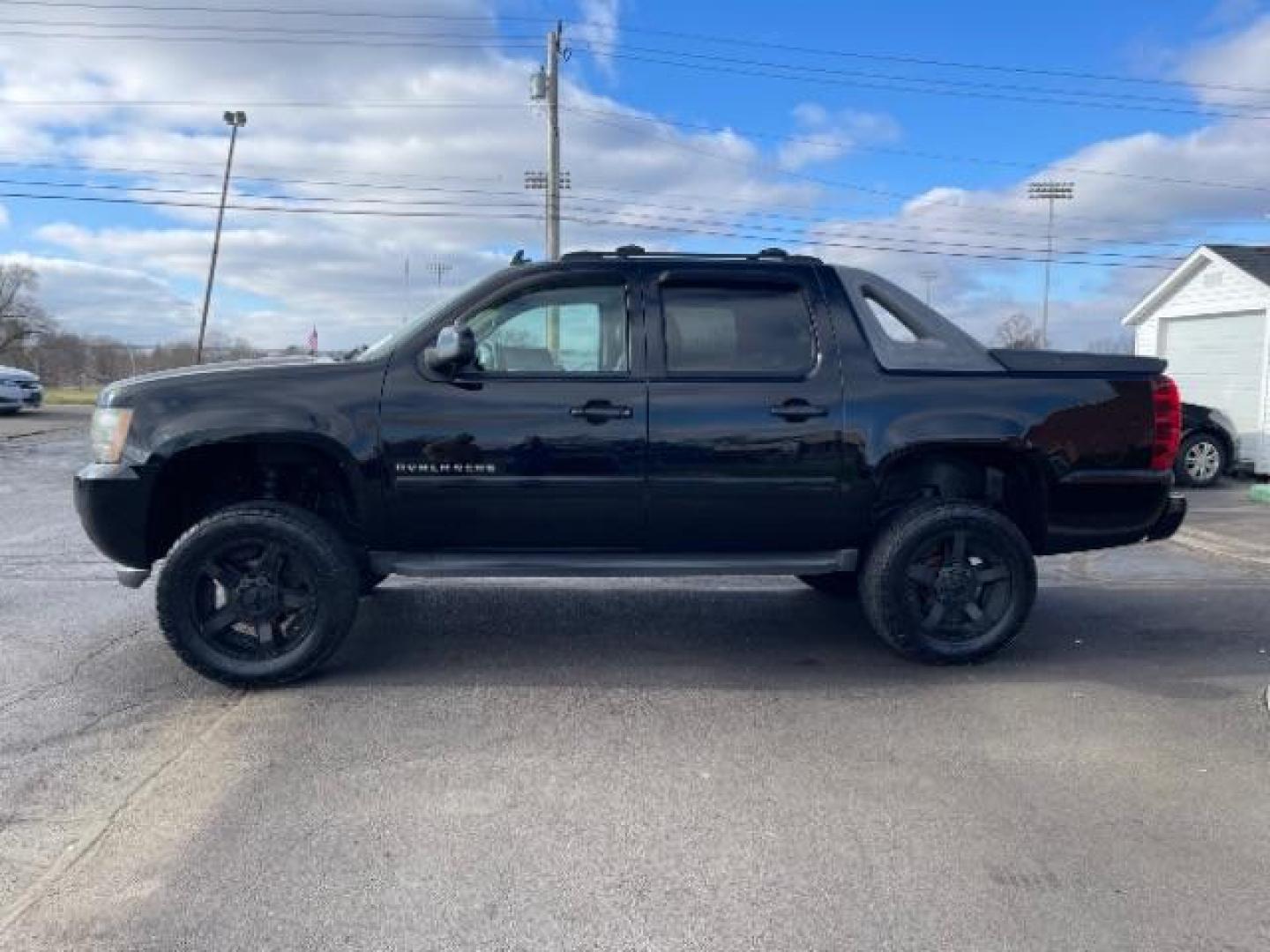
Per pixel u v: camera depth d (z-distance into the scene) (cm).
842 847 338
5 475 1442
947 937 288
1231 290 1614
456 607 662
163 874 320
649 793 378
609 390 501
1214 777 396
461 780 389
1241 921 297
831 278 525
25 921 294
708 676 520
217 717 458
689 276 513
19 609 655
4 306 6169
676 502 506
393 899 306
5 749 421
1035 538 547
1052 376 525
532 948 282
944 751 420
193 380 493
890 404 511
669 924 294
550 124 3083
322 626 493
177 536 533
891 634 525
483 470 496
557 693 492
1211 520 1062
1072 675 525
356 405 492
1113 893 312
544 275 512
